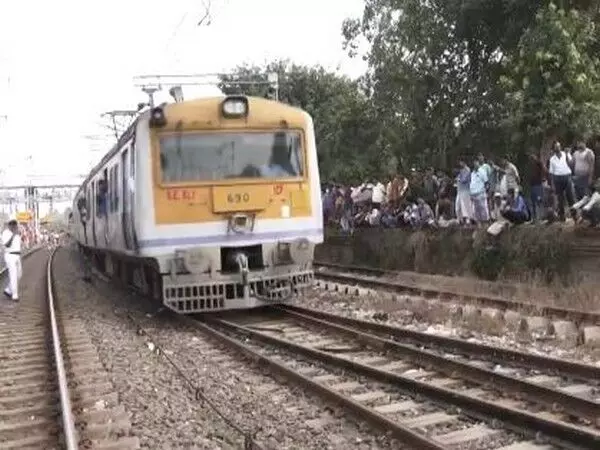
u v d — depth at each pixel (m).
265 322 13.75
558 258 15.13
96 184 21.33
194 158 13.30
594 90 17.03
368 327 12.13
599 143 15.86
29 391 9.34
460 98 23.05
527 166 19.06
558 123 17.02
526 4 19.53
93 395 8.61
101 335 12.98
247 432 6.88
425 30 23.09
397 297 15.20
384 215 22.70
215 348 11.31
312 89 36.91
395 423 6.50
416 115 24.42
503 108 21.50
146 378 9.42
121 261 18.53
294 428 7.02
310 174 13.91
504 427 6.60
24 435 7.51
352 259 25.23
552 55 17.14
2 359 11.63
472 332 11.70
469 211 18.11
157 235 13.03
